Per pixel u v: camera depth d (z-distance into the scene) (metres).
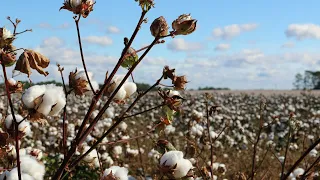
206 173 3.92
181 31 2.08
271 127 12.34
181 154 2.10
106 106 2.04
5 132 1.99
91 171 4.50
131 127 13.66
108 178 1.93
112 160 5.55
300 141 10.80
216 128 12.84
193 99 22.44
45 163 4.77
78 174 4.40
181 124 10.09
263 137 11.64
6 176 1.89
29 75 1.77
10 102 1.80
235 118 16.25
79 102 17.78
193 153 4.41
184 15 2.13
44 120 1.80
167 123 2.63
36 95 1.78
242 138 11.59
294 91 41.38
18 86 2.28
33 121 1.79
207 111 4.02
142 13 2.00
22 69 1.76
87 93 2.16
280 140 10.25
